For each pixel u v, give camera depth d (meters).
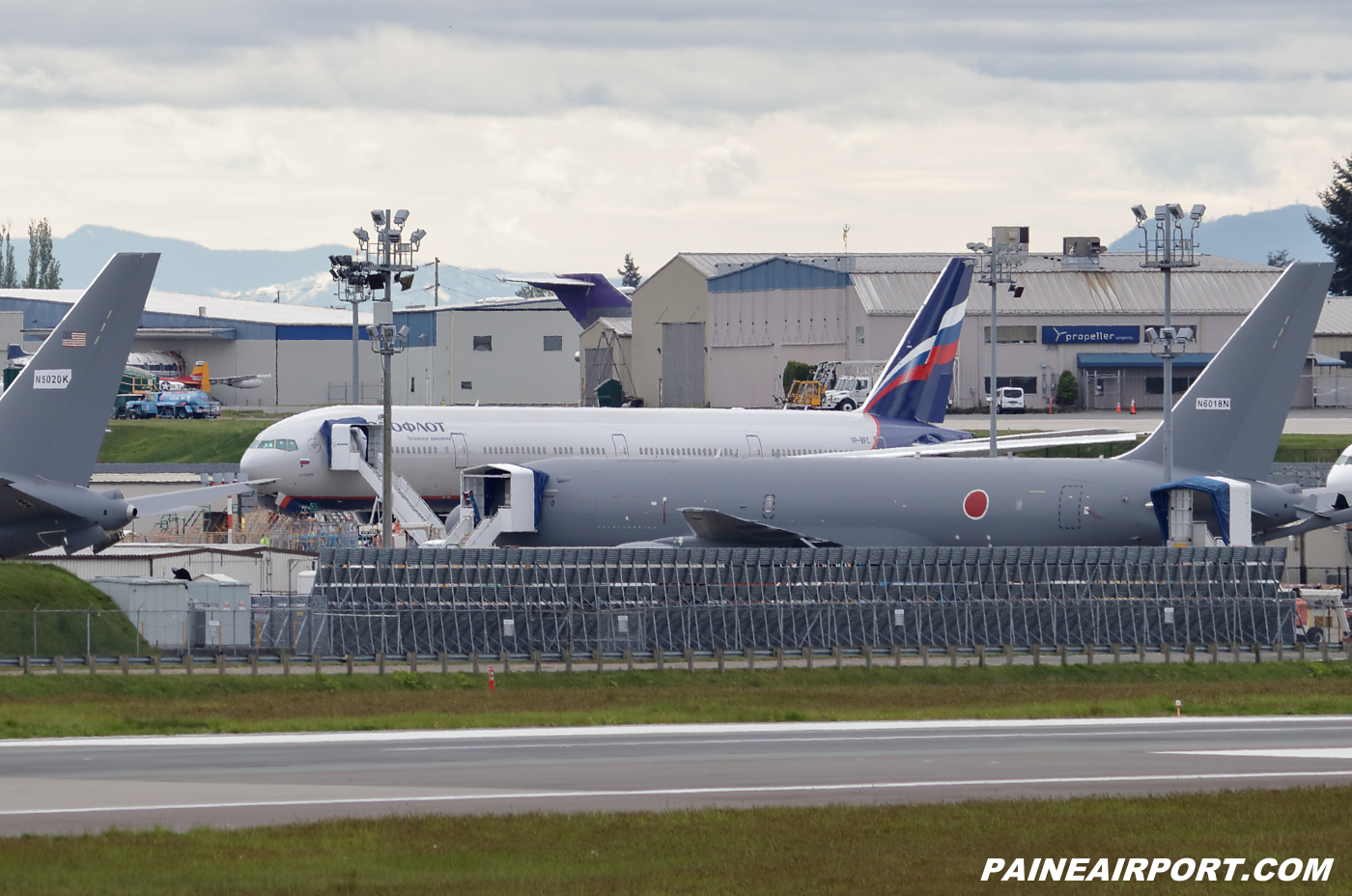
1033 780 138.75
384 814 120.31
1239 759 152.88
